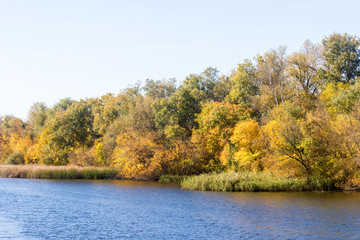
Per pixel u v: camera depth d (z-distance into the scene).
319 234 21.17
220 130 60.84
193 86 93.56
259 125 58.66
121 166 66.00
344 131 41.22
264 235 21.12
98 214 28.33
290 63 66.19
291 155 43.34
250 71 73.56
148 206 31.94
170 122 69.44
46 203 34.22
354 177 40.53
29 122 133.25
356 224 23.45
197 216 26.88
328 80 69.19
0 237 21.44
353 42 73.44
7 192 42.75
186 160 60.19
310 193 38.84
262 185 41.50
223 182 42.94
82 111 93.00
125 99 93.81
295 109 52.03
